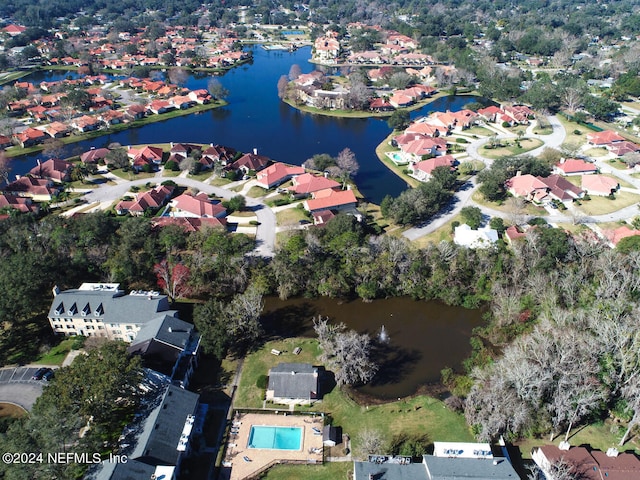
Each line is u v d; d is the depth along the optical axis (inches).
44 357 4719.5
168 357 4362.7
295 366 4483.3
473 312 5531.5
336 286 5565.9
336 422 4131.4
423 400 4347.9
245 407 4247.0
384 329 5251.0
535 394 3924.7
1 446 3304.6
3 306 4773.6
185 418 3895.2
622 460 3636.8
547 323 4566.9
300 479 3659.0
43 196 7765.8
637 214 7362.2
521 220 6899.6
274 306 5536.4
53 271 5329.7
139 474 3353.8
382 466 3563.0
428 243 6560.0
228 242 5940.0
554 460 3592.5
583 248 5890.8
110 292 5078.7
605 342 4237.2
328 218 6899.6
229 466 3737.7
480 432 3878.0
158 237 6245.1
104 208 7436.0
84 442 3452.3
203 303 5506.9
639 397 3786.9
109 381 3750.0
